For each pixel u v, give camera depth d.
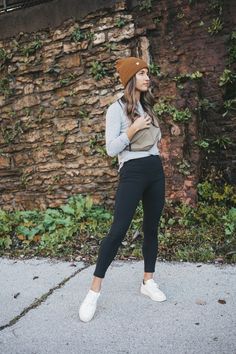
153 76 4.73
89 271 3.57
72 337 2.49
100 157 5.00
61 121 5.17
